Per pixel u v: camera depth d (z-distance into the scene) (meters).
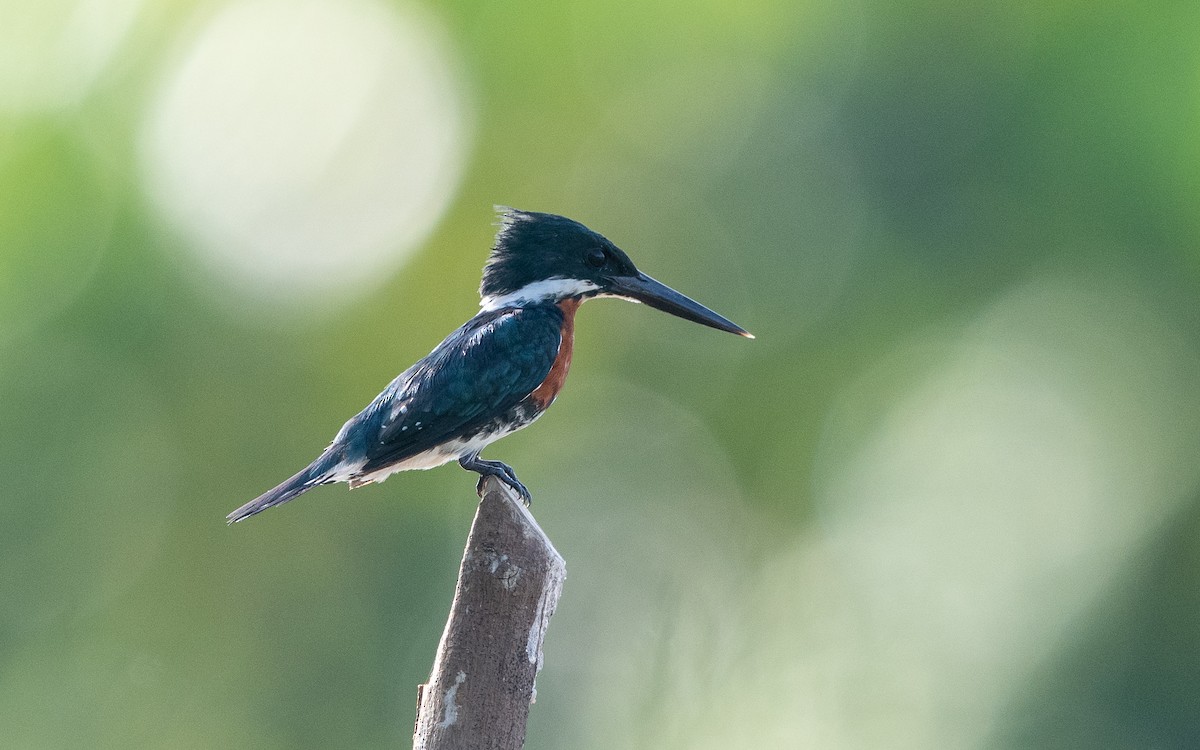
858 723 13.78
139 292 14.71
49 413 15.03
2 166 14.34
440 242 15.16
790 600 15.67
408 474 16.23
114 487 15.47
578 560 17.17
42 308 14.58
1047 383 14.74
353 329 14.91
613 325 16.75
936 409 15.14
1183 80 14.23
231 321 14.96
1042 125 15.17
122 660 16.44
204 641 16.39
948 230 15.84
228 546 15.86
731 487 17.19
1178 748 12.51
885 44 16.05
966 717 13.12
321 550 16.30
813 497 16.58
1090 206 14.96
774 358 16.83
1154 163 14.47
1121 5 14.71
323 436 15.04
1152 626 13.02
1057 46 15.12
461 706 5.88
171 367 14.94
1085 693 12.74
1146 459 13.95
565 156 15.93
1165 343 14.51
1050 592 13.41
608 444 17.45
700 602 16.45
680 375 17.11
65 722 16.38
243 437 15.25
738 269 16.77
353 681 16.53
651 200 16.50
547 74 15.82
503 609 5.96
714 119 16.56
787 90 16.53
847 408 16.45
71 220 14.51
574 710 16.16
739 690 15.04
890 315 16.34
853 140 16.22
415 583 16.56
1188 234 14.40
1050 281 15.20
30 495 15.24
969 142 15.66
